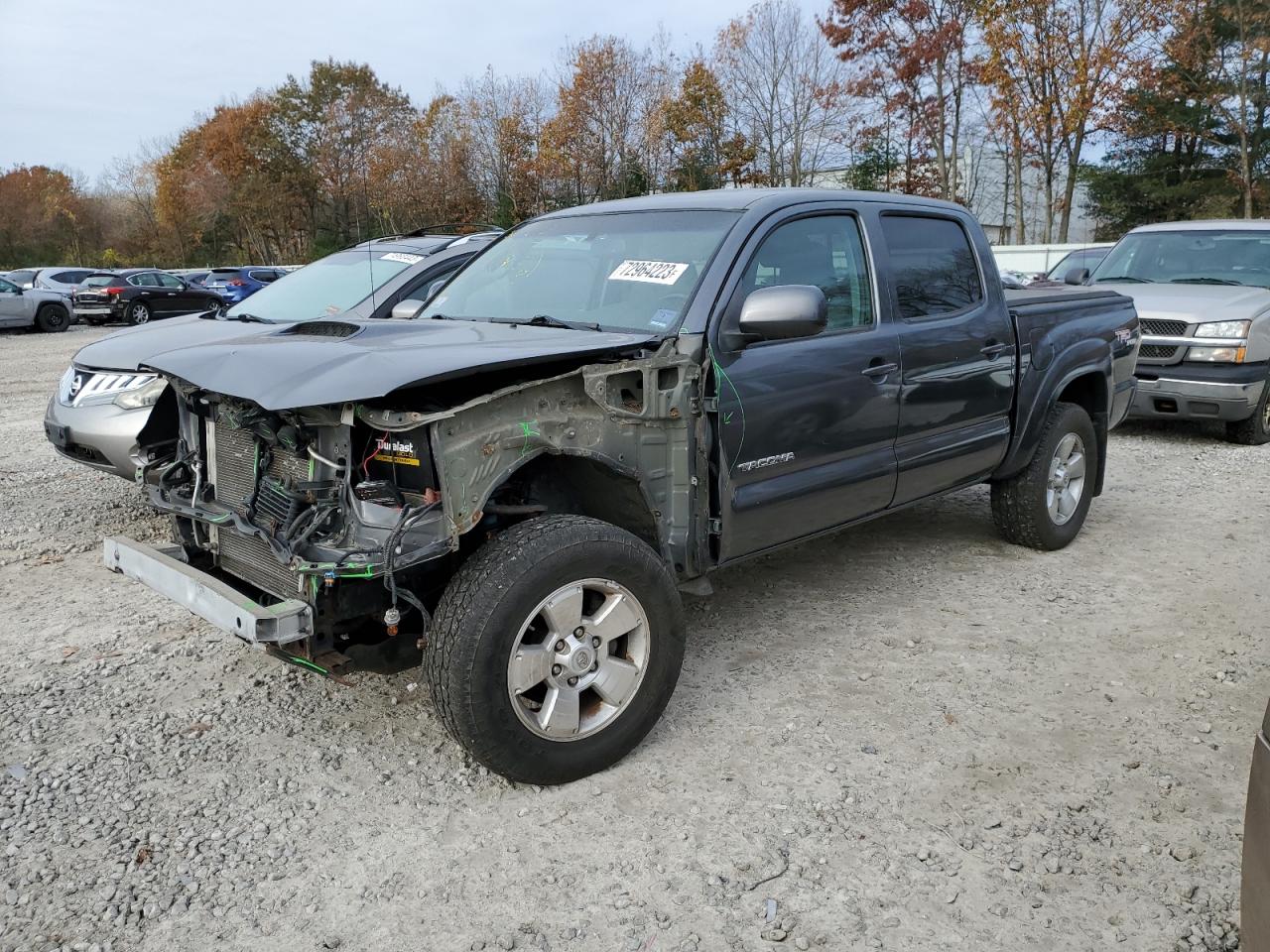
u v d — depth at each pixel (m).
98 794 3.29
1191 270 9.67
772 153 34.81
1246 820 1.98
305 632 2.98
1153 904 2.69
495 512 3.37
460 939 2.59
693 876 2.83
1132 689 3.96
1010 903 2.70
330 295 7.12
